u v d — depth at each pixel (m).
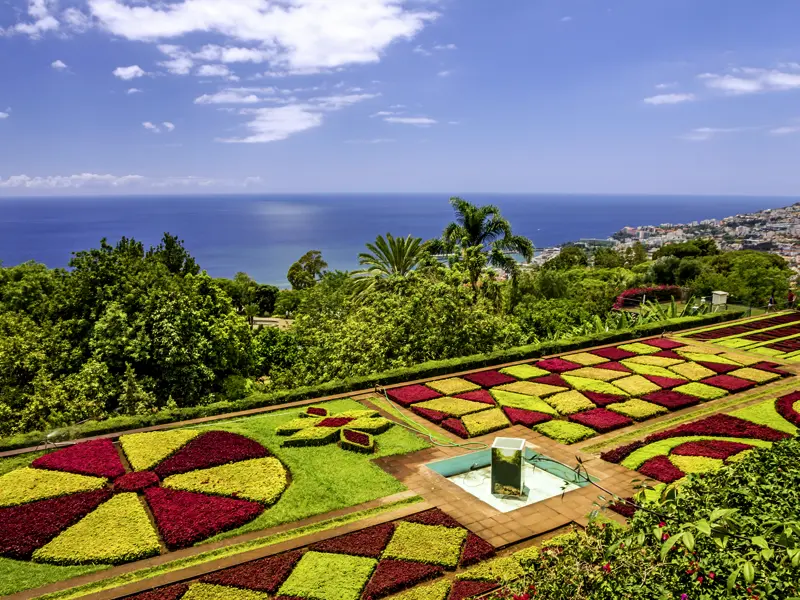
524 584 5.47
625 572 4.77
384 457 12.64
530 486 11.46
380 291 24.41
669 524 5.04
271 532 9.52
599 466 12.13
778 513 5.40
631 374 18.78
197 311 20.75
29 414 15.30
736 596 4.18
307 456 12.59
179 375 19.27
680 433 13.72
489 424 14.37
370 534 9.38
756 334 25.28
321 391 16.89
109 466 11.52
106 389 17.61
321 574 8.26
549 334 26.58
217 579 8.11
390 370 18.50
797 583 4.20
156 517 9.75
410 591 7.86
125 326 18.48
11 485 10.69
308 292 32.09
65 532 9.21
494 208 28.70
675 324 26.33
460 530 9.50
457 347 21.19
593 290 37.75
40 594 7.83
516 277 32.50
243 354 23.22
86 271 20.06
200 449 12.46
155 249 27.22
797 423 14.16
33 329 18.66
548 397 16.55
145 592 7.88
